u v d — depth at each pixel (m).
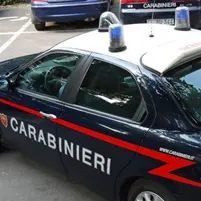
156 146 3.30
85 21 12.69
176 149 3.20
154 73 3.47
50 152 4.29
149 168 3.35
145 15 8.62
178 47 3.67
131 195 3.61
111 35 3.80
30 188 4.66
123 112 3.61
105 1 11.34
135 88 3.54
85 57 3.98
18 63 5.38
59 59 4.25
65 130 4.02
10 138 4.88
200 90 3.48
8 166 5.12
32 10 11.48
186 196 3.18
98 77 3.86
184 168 3.15
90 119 3.79
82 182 4.09
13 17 14.43
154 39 3.97
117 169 3.60
